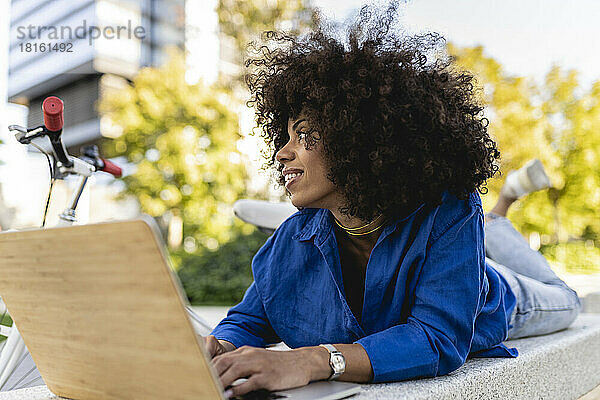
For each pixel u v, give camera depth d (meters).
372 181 0.98
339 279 1.07
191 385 0.65
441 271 0.98
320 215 1.12
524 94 6.28
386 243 1.03
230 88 7.04
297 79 1.04
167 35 6.95
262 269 1.17
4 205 3.91
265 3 6.46
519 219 6.83
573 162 6.63
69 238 0.63
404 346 0.90
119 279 0.63
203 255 5.73
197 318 1.76
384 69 1.00
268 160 1.24
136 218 0.58
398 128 0.98
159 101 6.91
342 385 0.83
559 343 1.45
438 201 1.01
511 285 1.59
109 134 6.82
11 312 0.80
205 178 6.98
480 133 1.07
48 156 1.48
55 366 0.82
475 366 1.06
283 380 0.79
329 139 0.97
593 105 6.41
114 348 0.70
